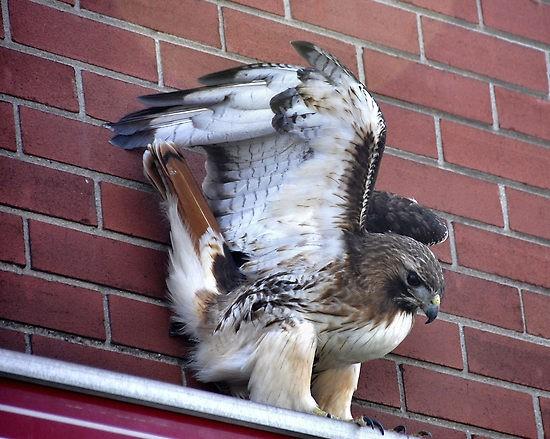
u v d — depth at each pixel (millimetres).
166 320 8281
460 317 9273
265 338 8141
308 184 8453
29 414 7051
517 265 9594
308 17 9461
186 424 7375
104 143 8484
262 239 8422
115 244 8297
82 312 8062
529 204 9797
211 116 8453
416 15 9867
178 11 9023
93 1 8773
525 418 9219
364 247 8453
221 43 9102
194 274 8312
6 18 8461
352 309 8305
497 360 9273
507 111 9969
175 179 8391
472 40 10023
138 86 8727
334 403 8500
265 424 7527
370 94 8594
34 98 8375
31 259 8031
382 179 9336
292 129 8406
